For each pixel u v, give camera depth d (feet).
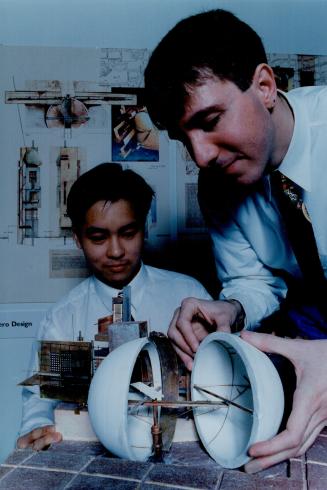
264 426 1.66
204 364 2.01
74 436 2.09
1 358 4.81
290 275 3.69
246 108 2.29
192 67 2.14
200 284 4.32
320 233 3.16
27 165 4.78
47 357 2.19
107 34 4.75
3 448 4.71
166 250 4.86
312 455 1.85
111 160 4.80
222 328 2.50
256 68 2.37
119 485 1.62
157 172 4.80
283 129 2.77
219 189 3.37
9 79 4.72
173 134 2.39
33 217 4.81
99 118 4.78
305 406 1.74
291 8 4.75
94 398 1.81
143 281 4.13
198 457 1.90
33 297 4.85
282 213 3.20
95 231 3.75
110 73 4.76
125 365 1.80
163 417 2.03
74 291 4.30
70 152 4.78
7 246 4.81
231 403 1.86
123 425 1.73
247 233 3.46
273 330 3.74
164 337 2.11
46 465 1.77
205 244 4.88
